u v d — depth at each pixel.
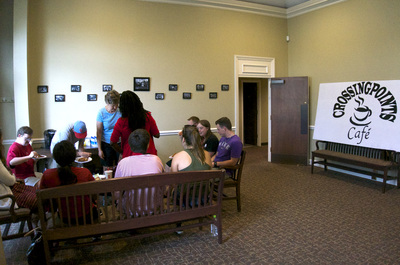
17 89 4.27
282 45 6.43
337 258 2.40
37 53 4.43
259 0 5.80
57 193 2.00
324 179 4.80
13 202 2.25
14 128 4.48
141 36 5.07
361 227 2.97
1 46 4.34
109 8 4.82
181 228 2.47
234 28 5.87
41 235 2.22
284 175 5.09
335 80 5.47
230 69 5.90
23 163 3.24
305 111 5.78
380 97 4.53
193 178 2.37
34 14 4.37
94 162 4.70
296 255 2.45
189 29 5.45
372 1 4.78
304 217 3.24
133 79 5.05
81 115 4.76
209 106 5.76
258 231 2.90
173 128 5.46
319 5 5.64
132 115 2.74
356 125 4.81
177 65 5.39
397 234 2.81
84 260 2.38
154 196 2.29
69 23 4.59
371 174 4.41
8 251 2.52
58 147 2.15
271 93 6.14
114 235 2.83
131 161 2.36
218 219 2.59
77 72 4.69
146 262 2.36
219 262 2.35
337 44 5.39
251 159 6.56
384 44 4.65
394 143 4.27
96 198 2.34
